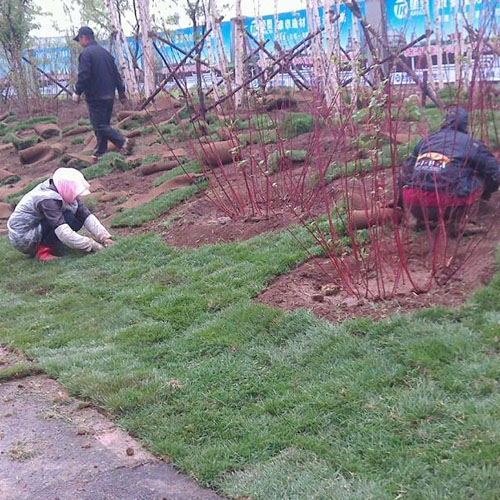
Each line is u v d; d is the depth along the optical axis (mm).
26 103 18516
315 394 4383
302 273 6188
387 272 5785
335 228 6523
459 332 4590
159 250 7672
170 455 4152
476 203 5891
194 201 8922
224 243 7355
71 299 6895
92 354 5562
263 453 4016
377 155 5574
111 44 17781
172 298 6297
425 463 3604
